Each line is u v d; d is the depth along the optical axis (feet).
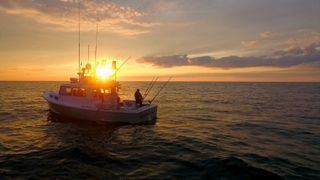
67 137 54.03
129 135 56.85
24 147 46.34
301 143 52.39
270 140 54.65
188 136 57.21
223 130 64.95
